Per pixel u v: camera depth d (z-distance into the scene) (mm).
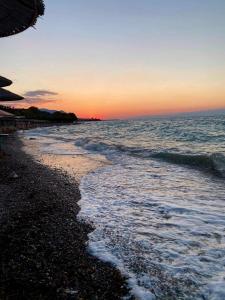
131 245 4695
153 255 4352
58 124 118625
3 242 4688
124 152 17891
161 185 8828
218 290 3434
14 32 6754
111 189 8469
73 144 26203
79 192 8109
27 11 5793
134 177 10172
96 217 6004
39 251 4422
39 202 6852
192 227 5359
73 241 4824
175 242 4770
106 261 4180
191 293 3418
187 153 15211
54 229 5289
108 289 3523
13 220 5637
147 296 3389
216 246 4570
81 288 3531
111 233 5180
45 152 18812
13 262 4062
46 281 3633
